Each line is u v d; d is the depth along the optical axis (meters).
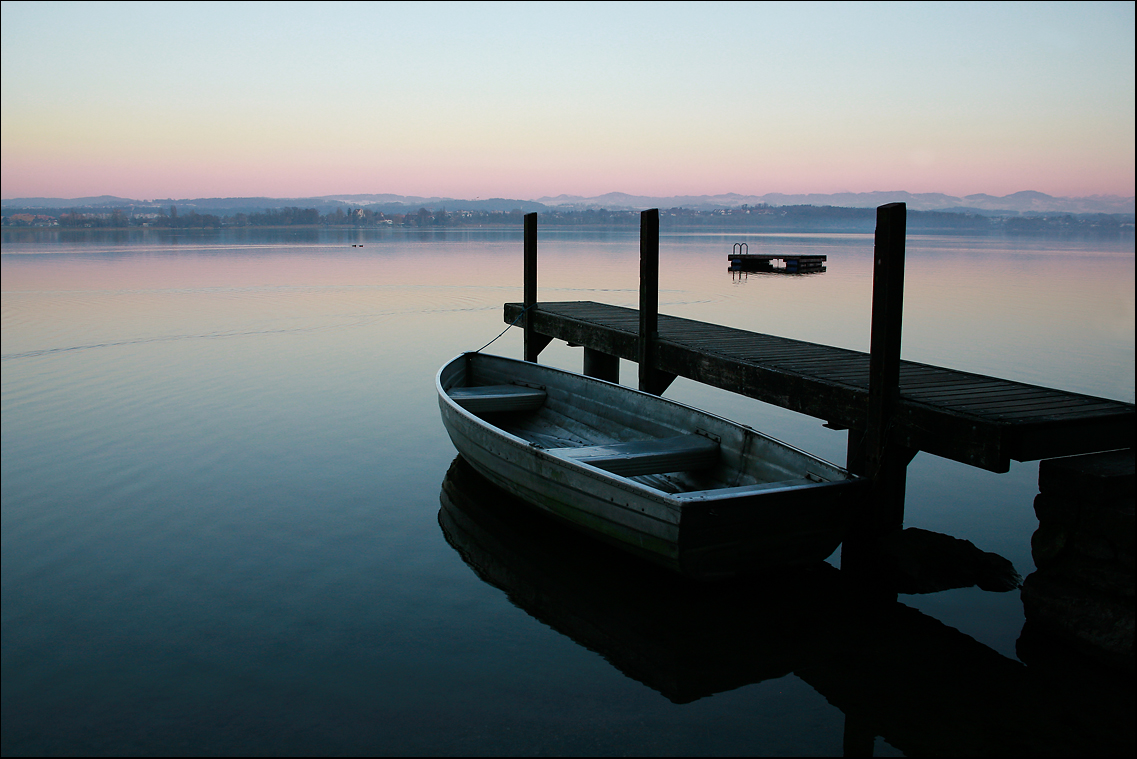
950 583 5.55
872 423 5.64
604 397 7.80
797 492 5.06
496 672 4.53
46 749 3.79
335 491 7.52
